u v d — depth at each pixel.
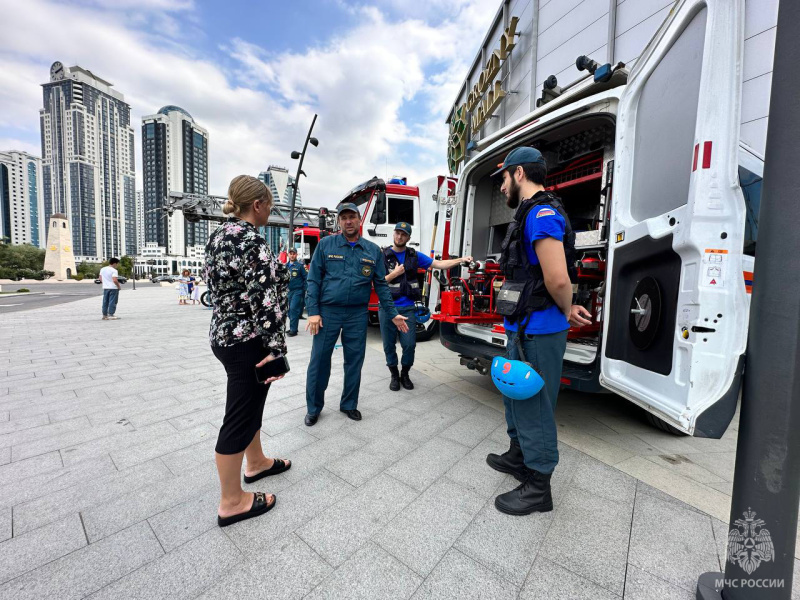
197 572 1.45
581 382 2.41
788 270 1.07
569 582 1.42
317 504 1.89
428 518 1.78
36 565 1.47
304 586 1.39
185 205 16.16
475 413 3.14
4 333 7.17
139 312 11.60
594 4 7.15
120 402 3.30
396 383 3.75
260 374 1.65
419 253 3.79
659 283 1.76
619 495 1.99
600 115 2.55
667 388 1.60
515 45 9.70
